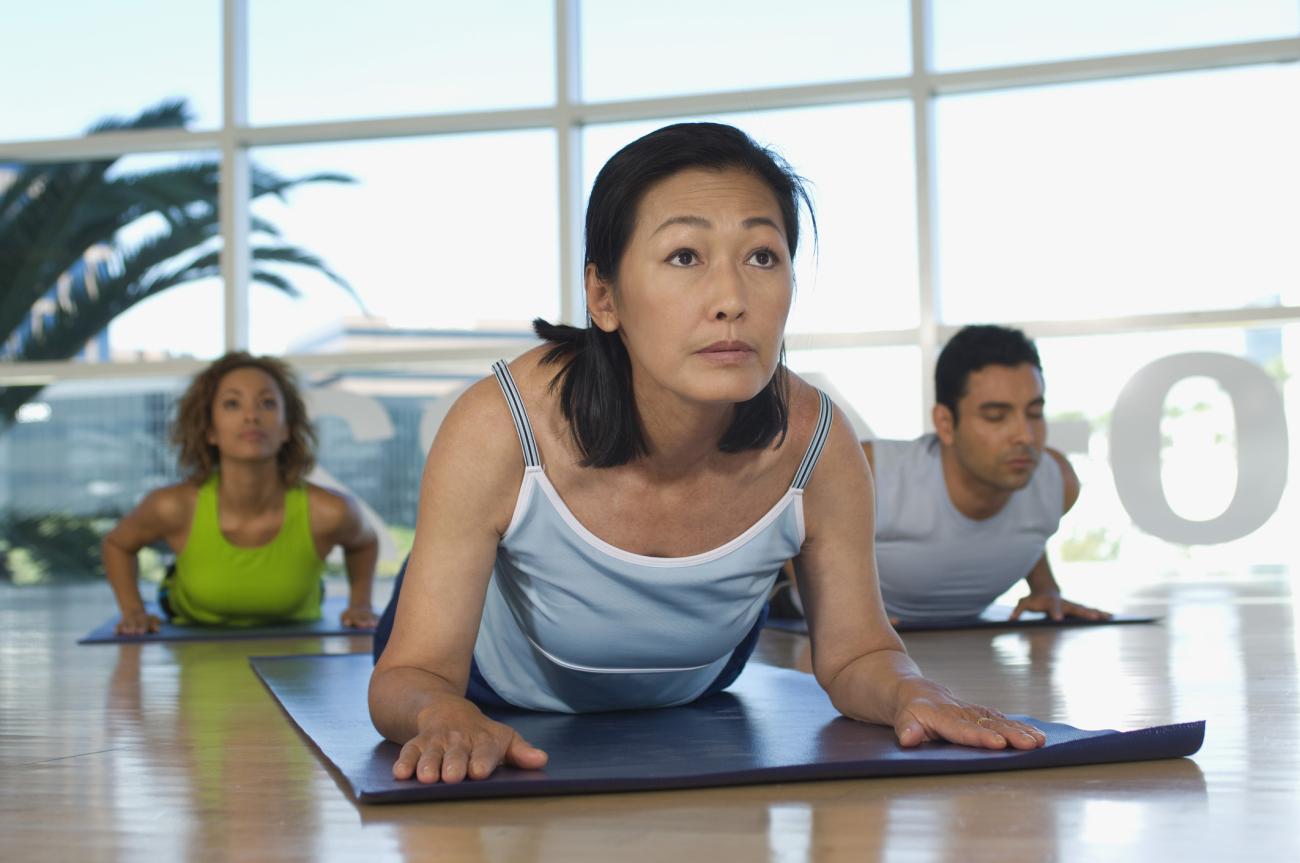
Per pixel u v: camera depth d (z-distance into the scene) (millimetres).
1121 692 1821
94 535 5223
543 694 1697
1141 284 4766
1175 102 4773
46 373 5293
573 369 1385
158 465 5258
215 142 5301
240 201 5305
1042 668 2125
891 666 1478
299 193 5305
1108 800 1121
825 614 1552
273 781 1295
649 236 1234
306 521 3377
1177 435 4410
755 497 1457
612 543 1446
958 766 1235
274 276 5305
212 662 2564
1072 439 4559
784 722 1542
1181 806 1097
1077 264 4812
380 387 5133
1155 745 1282
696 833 1032
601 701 1698
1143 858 942
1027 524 2977
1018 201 4855
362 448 4945
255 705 1908
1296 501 4570
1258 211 4707
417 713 1317
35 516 5234
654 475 1411
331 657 2506
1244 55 4684
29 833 1098
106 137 5375
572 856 973
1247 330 4711
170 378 5281
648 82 5164
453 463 1405
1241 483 4316
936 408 2885
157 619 3248
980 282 4859
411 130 5227
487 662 1702
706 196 1227
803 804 1127
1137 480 4363
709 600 1514
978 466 2801
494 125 5164
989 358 2770
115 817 1152
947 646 2521
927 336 4781
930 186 4836
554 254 5172
